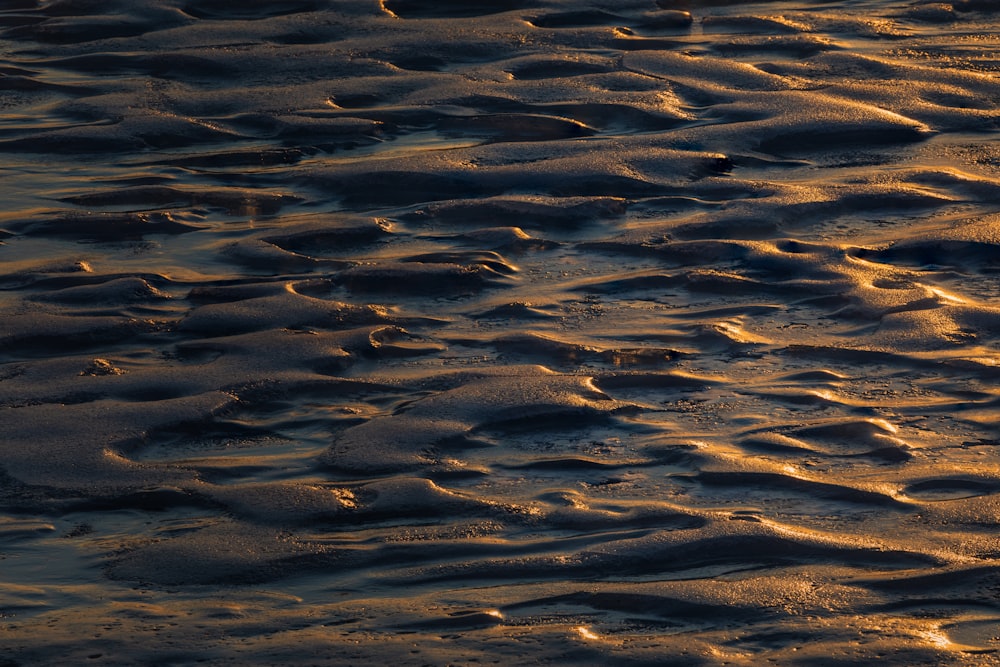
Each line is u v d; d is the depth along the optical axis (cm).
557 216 1325
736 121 1622
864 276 1133
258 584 690
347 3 2203
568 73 1844
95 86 1852
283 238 1280
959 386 913
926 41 1939
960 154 1484
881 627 625
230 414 903
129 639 633
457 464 822
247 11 2211
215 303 1123
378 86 1802
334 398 934
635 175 1432
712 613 644
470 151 1523
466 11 2178
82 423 879
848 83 1736
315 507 768
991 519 727
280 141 1625
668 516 744
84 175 1522
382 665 607
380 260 1221
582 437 856
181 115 1717
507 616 649
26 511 775
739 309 1081
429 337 1046
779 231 1272
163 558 716
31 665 613
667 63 1844
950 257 1177
